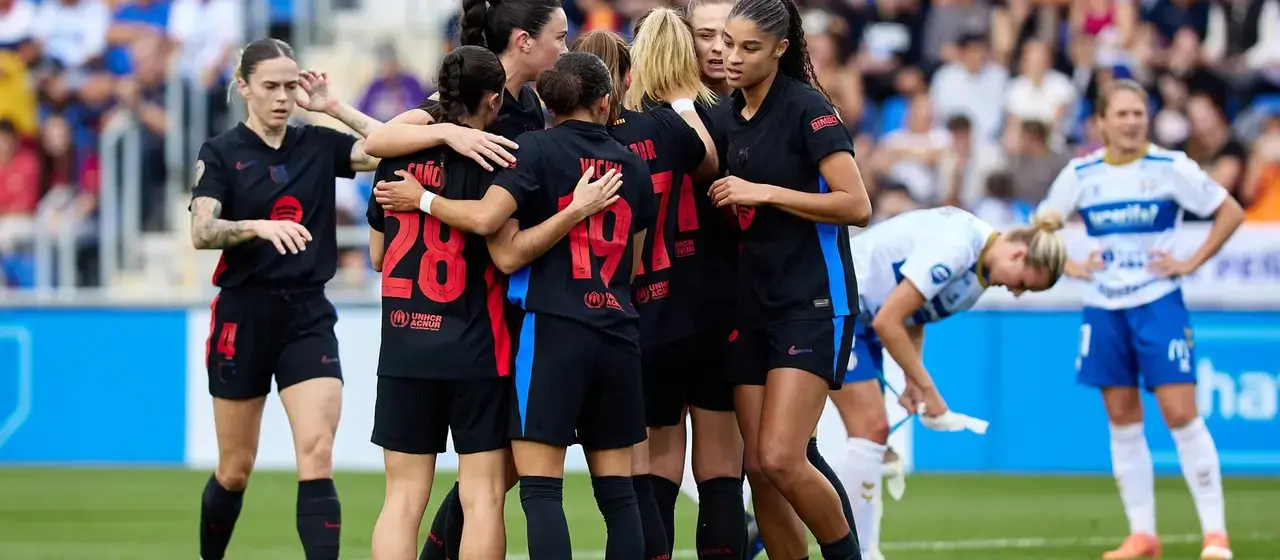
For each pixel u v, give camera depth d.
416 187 16.98
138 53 46.75
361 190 44.41
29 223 45.19
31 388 39.25
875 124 46.28
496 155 16.62
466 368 16.98
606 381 17.08
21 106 46.81
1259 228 37.19
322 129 21.30
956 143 44.19
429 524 29.05
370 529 28.25
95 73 47.34
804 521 18.20
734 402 18.67
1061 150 44.09
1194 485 25.73
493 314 17.22
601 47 18.72
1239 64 46.12
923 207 43.62
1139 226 26.27
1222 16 46.50
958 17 46.84
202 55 46.44
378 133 17.23
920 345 23.56
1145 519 25.66
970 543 26.80
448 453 38.75
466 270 17.08
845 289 18.11
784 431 17.62
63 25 47.78
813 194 17.55
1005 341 36.75
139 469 38.31
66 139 46.34
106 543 26.72
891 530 28.48
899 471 23.27
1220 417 36.09
